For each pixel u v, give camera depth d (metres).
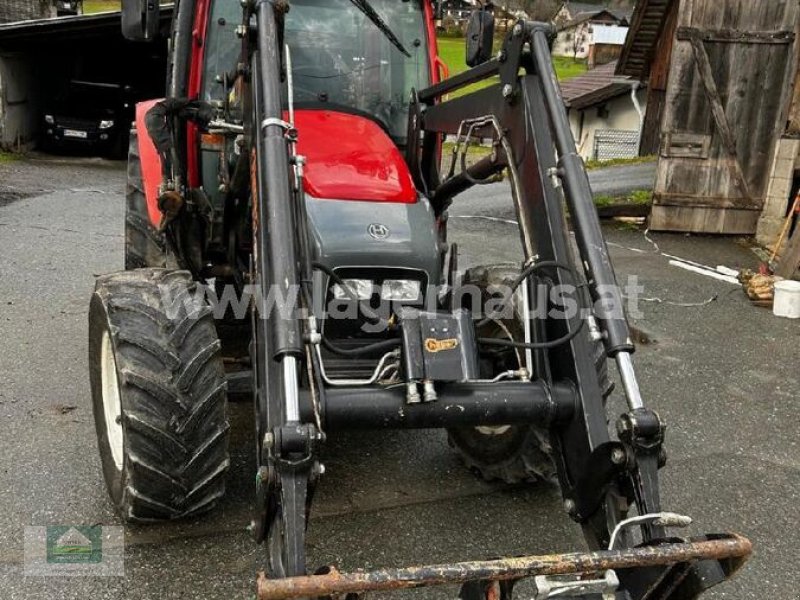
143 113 4.58
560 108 2.84
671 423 4.50
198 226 3.91
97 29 16.39
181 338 2.83
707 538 2.07
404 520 3.37
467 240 9.07
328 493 3.57
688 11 9.12
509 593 2.03
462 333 2.56
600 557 1.93
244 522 3.21
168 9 7.96
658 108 16.92
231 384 3.45
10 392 4.38
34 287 6.48
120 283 2.98
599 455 2.42
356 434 4.18
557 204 2.86
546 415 2.63
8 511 3.23
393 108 4.15
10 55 16.48
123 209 10.45
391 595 2.83
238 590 2.82
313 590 1.78
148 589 2.80
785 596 2.98
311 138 3.47
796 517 3.55
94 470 3.57
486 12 3.48
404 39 4.16
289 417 2.18
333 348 2.58
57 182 12.88
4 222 9.13
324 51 4.01
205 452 2.81
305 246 2.60
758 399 4.91
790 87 9.08
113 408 3.15
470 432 3.72
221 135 3.38
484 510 3.47
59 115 16.84
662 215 9.67
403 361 2.48
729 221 9.60
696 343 5.90
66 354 4.99
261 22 2.72
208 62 3.94
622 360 2.43
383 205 3.23
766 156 9.41
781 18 9.02
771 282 6.96
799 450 4.25
